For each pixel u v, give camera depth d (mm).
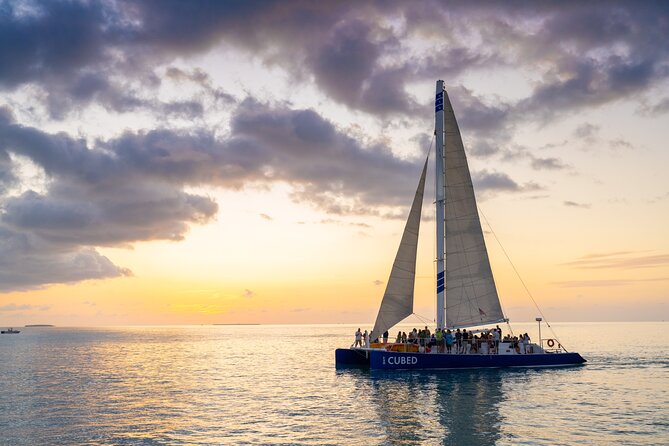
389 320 41156
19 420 24250
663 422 22625
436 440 19672
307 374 42969
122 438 20516
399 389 31938
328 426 22172
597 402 27188
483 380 35312
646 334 160375
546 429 21312
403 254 41500
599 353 65688
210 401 29172
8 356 73000
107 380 40500
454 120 42250
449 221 41406
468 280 41062
